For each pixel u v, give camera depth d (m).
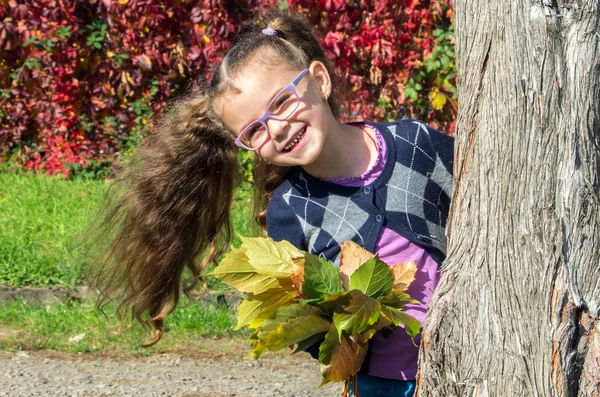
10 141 10.63
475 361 2.42
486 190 2.41
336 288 2.76
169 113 3.68
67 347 6.18
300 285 2.78
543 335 2.30
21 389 5.43
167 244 3.62
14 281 6.87
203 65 9.81
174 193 3.57
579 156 2.28
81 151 10.49
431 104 9.84
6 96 10.43
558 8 2.27
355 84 9.48
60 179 10.20
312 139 2.93
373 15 9.52
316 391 5.63
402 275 2.83
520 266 2.34
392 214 2.99
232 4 9.85
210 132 3.53
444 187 3.06
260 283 2.84
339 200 3.05
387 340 3.03
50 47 10.09
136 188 3.60
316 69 3.01
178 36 10.13
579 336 2.28
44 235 7.80
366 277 2.73
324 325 2.76
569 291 2.28
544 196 2.30
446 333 2.49
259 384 5.72
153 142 3.63
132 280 3.71
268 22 3.44
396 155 3.03
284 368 6.06
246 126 2.97
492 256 2.39
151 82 10.21
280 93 2.90
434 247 3.01
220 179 3.61
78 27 10.11
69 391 5.45
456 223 2.55
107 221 3.78
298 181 3.15
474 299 2.43
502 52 2.36
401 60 9.65
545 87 2.29
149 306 3.73
